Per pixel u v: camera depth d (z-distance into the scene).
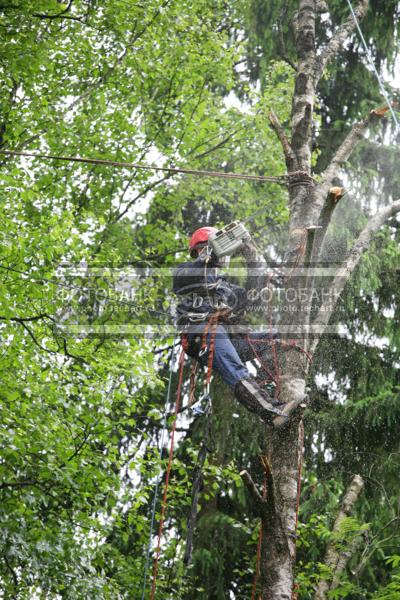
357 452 11.83
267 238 12.66
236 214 12.80
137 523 9.82
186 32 12.44
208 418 6.12
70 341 9.48
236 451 12.04
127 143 12.03
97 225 11.40
